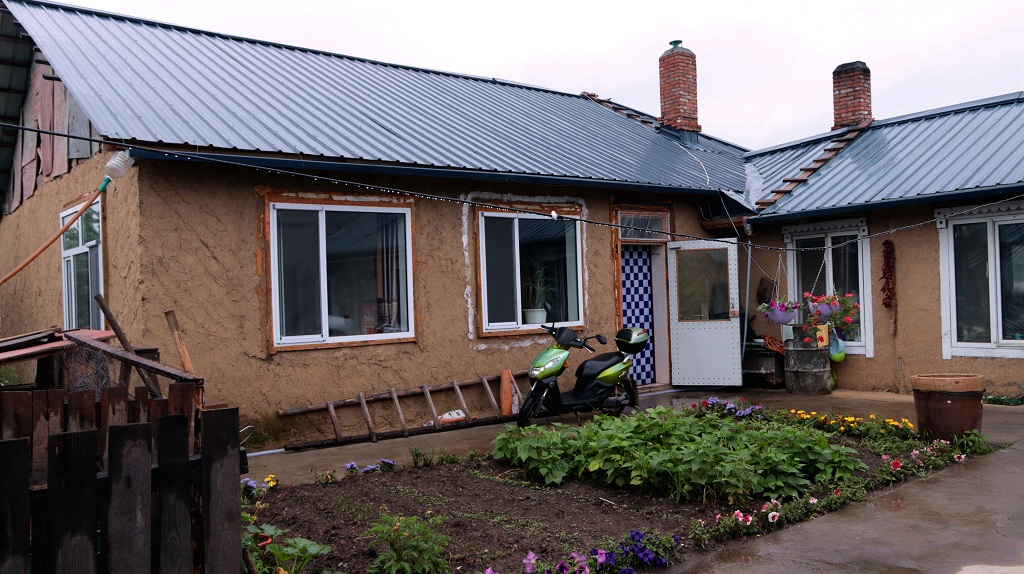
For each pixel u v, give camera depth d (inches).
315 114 354.3
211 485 119.9
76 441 107.3
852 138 502.3
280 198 301.7
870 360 421.7
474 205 356.5
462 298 351.6
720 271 428.8
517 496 218.8
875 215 417.1
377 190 326.6
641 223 432.1
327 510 203.9
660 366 448.5
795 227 449.1
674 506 208.4
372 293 327.0
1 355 174.6
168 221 277.6
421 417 337.1
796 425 291.9
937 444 263.4
